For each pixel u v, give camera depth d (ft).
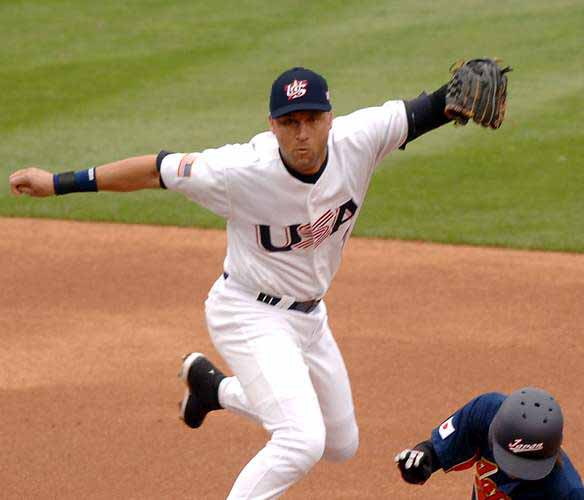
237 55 202.18
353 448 71.15
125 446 83.20
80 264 124.98
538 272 119.85
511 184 147.23
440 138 163.53
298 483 77.82
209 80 190.90
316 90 57.77
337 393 68.49
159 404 90.17
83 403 90.43
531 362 97.25
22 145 165.27
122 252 128.67
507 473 53.72
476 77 59.57
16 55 206.90
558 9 211.82
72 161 158.51
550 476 55.42
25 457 81.71
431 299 112.57
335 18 217.77
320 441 60.90
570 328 104.73
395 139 61.62
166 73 195.31
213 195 61.05
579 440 83.35
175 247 130.41
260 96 181.98
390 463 80.23
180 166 60.80
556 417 52.49
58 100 184.65
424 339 102.47
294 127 58.03
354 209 62.80
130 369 97.09
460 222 135.85
